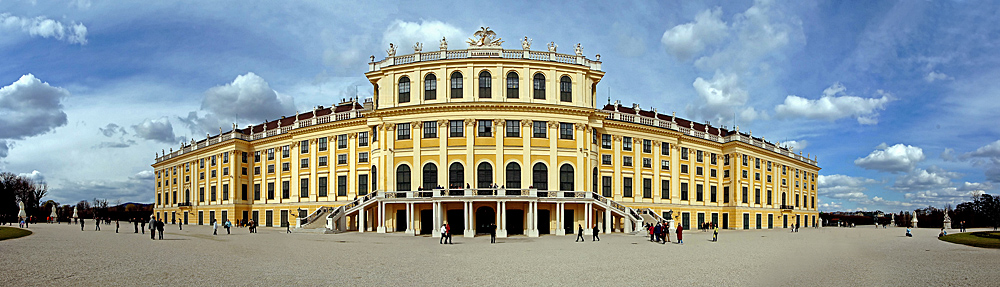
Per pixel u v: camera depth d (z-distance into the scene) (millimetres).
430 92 65562
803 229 95062
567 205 64625
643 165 77062
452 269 27672
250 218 89125
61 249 34000
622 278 25031
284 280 23250
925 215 146750
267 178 87188
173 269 25781
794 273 27672
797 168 110000
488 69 64938
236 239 48094
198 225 92312
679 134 81562
